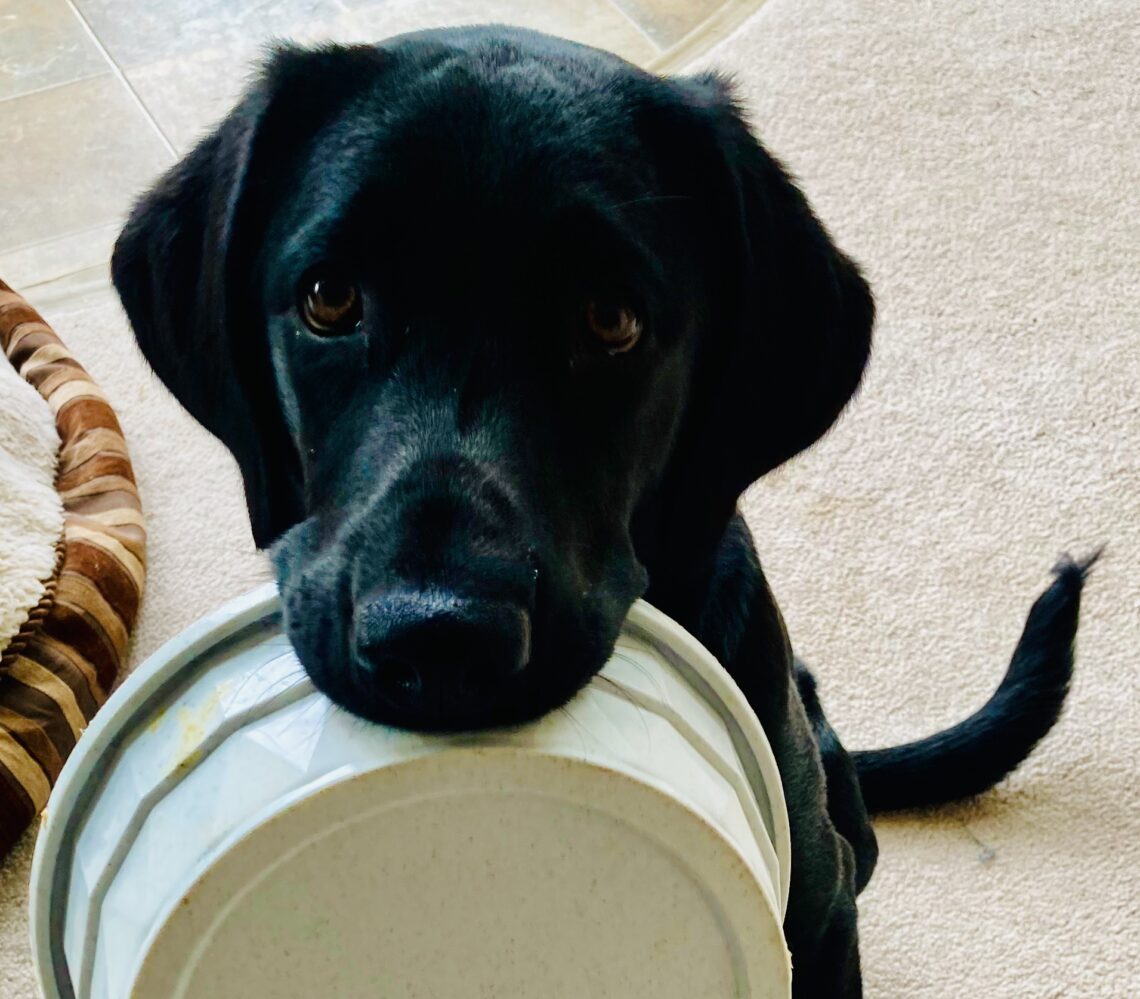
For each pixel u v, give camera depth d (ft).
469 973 3.25
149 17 10.27
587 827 3.06
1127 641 6.46
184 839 2.96
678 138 3.67
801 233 3.90
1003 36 9.59
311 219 3.39
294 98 3.61
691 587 4.09
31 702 5.71
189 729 3.09
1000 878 5.74
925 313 7.91
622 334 3.40
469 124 3.32
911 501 7.05
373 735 2.91
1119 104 9.07
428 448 3.11
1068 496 7.04
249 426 3.92
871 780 5.83
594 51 3.83
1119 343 7.72
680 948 3.32
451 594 2.77
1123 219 8.37
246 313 3.81
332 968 3.14
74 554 6.24
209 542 6.97
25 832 5.72
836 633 6.54
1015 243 8.26
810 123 9.02
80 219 8.80
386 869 3.02
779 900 3.68
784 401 3.94
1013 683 5.78
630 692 3.19
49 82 9.78
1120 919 5.57
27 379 7.28
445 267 3.24
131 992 2.98
